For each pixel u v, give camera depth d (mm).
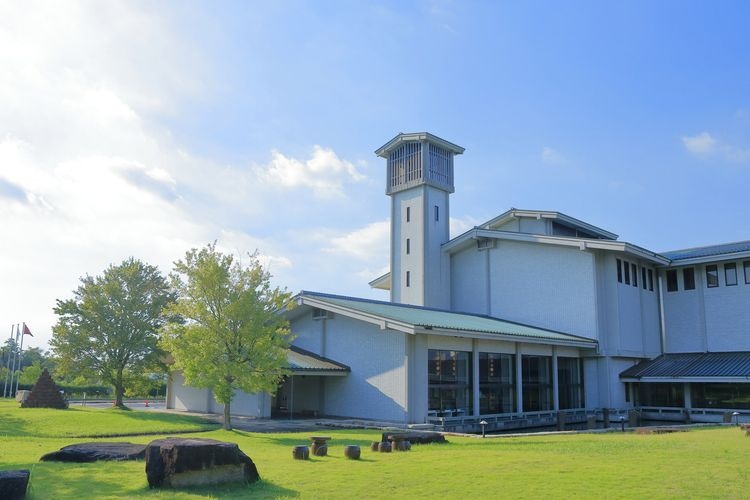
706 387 36938
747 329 39125
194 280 23844
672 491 10297
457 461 14430
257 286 24250
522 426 32406
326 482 11492
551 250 40719
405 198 46312
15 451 16516
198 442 11250
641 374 37750
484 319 38938
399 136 46594
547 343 34875
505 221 46156
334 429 25875
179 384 38344
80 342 37250
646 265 42344
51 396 35656
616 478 11617
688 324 41688
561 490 10555
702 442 18406
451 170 47375
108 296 38250
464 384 31594
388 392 30109
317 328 34656
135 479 11703
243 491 10641
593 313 38312
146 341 37656
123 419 26859
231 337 23516
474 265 44688
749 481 11156
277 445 18797
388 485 11172
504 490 10641
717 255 39500
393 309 35000
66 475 12133
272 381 24141
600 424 36656
